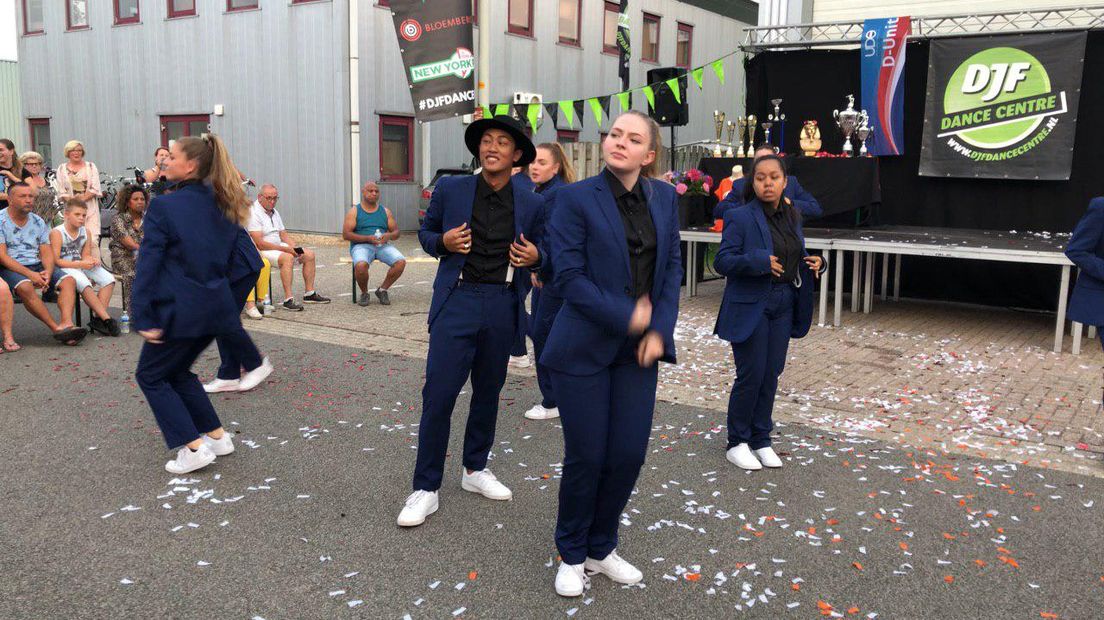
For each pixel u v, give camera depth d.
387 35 16.41
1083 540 3.62
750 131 11.20
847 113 10.29
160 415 4.13
